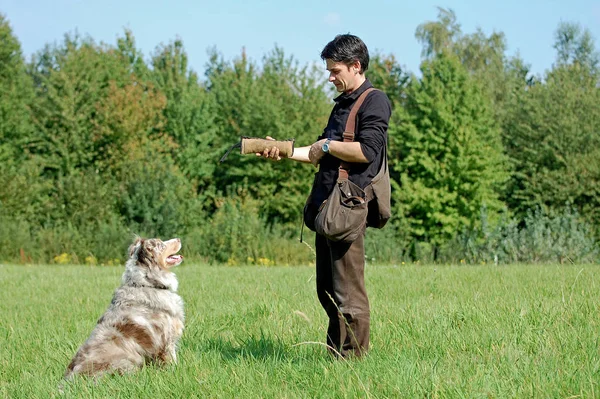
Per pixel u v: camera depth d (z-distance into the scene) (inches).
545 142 1567.4
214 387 201.2
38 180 1425.9
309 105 1667.1
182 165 1684.3
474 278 486.3
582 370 192.1
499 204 1477.6
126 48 2032.5
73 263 1107.3
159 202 1202.6
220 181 1740.9
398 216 1405.0
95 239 1146.0
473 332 253.6
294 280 523.8
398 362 212.5
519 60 2303.2
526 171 1583.4
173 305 252.2
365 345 219.8
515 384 185.9
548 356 212.7
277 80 1753.2
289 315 327.6
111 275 649.6
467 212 1441.9
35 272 700.7
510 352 216.5
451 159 1437.0
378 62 1930.4
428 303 355.9
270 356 240.1
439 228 1429.6
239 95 1764.3
